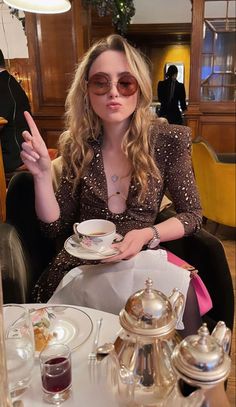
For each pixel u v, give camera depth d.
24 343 0.66
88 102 1.35
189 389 0.48
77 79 1.35
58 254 1.38
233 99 4.56
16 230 1.30
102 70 1.24
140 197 1.30
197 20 4.27
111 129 1.33
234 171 2.84
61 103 4.24
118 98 1.24
